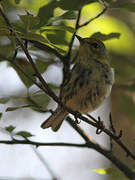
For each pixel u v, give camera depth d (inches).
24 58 425.7
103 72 441.1
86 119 377.4
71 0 349.7
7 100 394.3
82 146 410.6
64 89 443.8
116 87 538.3
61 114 454.3
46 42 331.0
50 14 348.5
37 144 386.3
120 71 534.0
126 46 567.8
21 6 439.5
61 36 377.7
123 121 657.6
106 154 421.1
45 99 445.4
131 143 649.0
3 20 348.2
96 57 444.5
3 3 422.9
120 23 565.0
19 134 382.6
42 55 458.9
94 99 441.4
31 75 410.0
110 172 438.6
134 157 408.5
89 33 497.7
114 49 567.8
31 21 329.1
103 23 514.3
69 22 472.7
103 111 711.1
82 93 438.6
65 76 428.1
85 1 354.3
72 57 464.8
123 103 564.4
